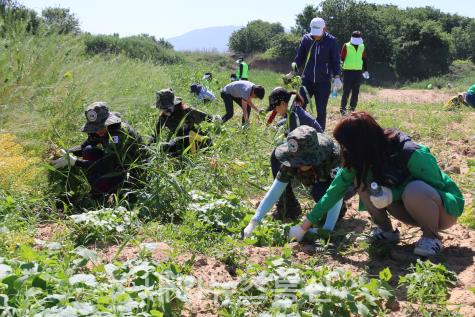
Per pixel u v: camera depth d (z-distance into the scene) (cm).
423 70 5281
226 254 436
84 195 559
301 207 580
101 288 332
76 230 468
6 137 594
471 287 381
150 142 642
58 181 555
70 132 698
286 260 387
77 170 567
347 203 606
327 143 468
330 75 898
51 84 757
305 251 459
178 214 528
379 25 5344
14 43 782
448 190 450
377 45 5291
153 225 498
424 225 439
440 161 772
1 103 675
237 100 990
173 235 475
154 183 549
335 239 491
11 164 538
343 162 434
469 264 435
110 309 307
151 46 3741
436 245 440
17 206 494
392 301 363
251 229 469
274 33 7094
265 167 691
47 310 296
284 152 459
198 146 646
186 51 5381
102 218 483
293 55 5525
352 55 1214
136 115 850
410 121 1135
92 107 558
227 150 732
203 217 505
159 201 536
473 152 844
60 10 904
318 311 337
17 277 321
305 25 5750
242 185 635
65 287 325
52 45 812
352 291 354
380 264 442
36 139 654
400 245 480
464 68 5475
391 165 431
